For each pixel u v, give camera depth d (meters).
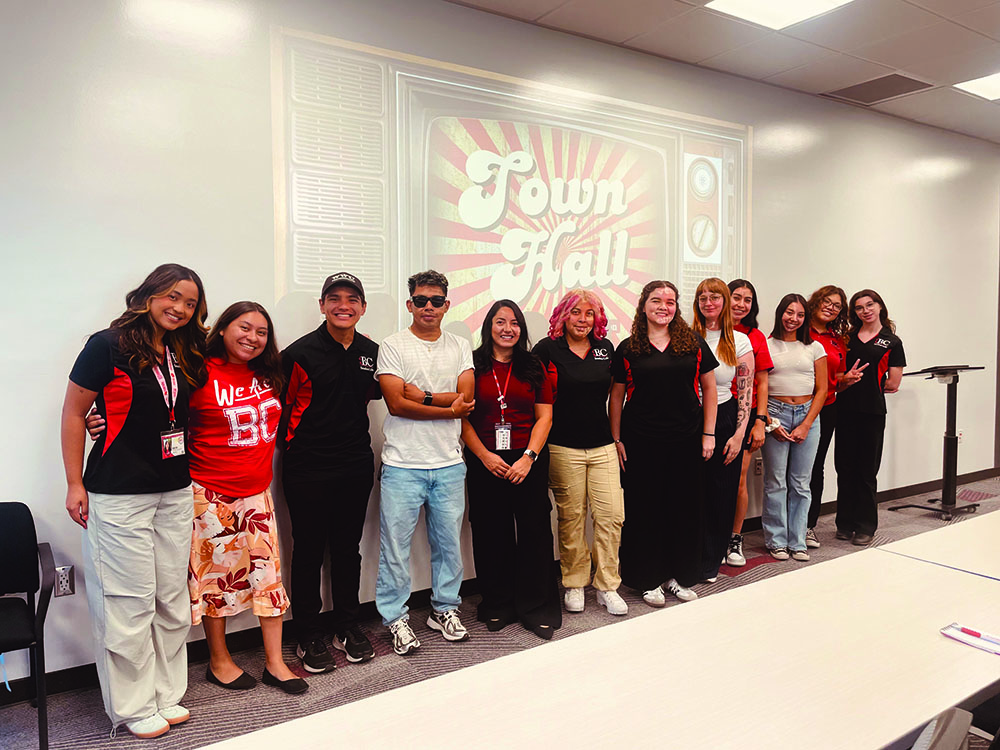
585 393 3.08
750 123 4.34
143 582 2.13
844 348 4.25
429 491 2.87
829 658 1.21
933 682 1.12
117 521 2.08
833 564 1.71
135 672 2.16
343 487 2.73
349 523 2.79
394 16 3.02
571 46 3.58
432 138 3.16
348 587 2.80
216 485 2.37
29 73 2.29
